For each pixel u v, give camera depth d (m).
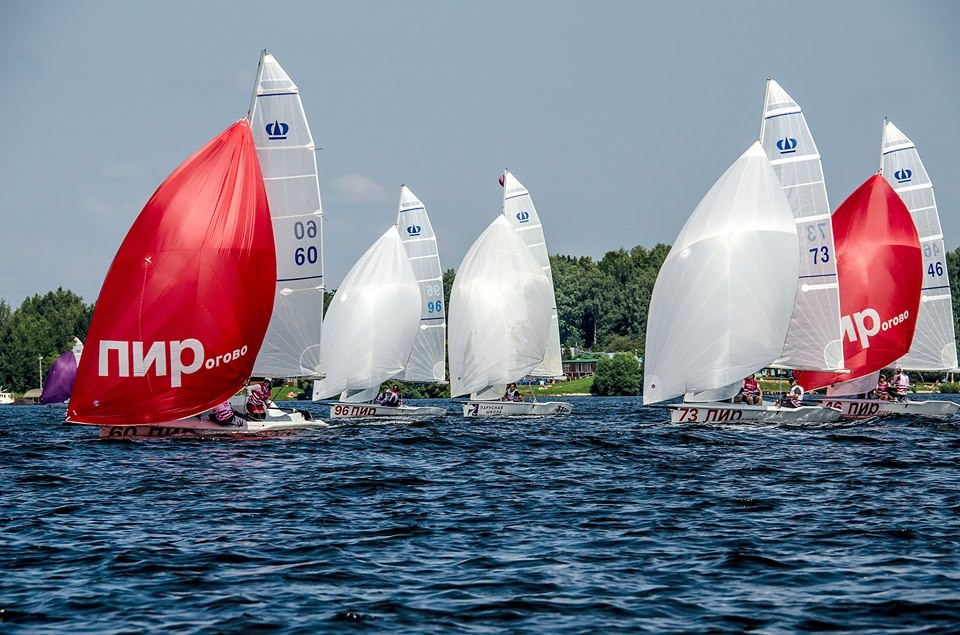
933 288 191.38
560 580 57.88
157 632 48.84
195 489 90.44
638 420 199.62
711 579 58.09
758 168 156.62
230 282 127.44
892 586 56.19
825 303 165.88
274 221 152.00
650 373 160.12
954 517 76.19
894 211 177.50
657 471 106.75
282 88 152.12
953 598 53.53
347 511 79.56
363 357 197.62
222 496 86.62
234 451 120.69
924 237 191.88
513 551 65.19
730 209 155.50
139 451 119.81
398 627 49.56
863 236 177.25
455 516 77.56
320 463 111.12
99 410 125.62
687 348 156.38
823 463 112.19
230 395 130.88
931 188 191.62
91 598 54.22
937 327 191.50
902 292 176.88
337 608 52.41
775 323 155.12
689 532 71.38
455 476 101.94
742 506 82.50
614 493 90.19
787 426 161.75
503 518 76.81
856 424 166.38
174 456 114.81
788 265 155.75
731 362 154.75
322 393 198.50
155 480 95.69
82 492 88.44
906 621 50.00
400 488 92.50
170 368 126.44
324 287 156.38
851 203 178.88
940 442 136.00
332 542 67.62
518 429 170.00
